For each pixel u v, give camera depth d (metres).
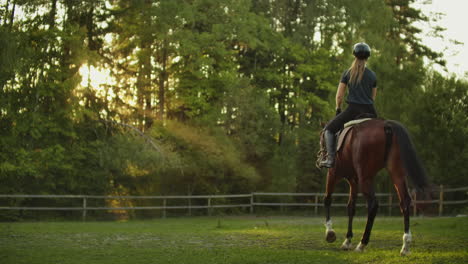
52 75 26.23
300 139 34.47
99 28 30.31
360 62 8.50
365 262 6.82
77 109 26.48
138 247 8.82
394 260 6.77
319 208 32.75
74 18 29.53
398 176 7.59
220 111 30.48
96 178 26.92
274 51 36.53
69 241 9.80
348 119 8.49
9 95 24.97
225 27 31.47
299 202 33.81
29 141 25.77
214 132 29.64
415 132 26.95
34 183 25.33
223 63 32.34
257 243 9.39
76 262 7.14
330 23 37.34
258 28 34.44
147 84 31.48
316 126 36.28
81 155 26.36
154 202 29.39
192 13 29.72
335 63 37.88
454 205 26.64
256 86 36.34
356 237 10.49
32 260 7.32
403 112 27.67
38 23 26.78
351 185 8.82
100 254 7.91
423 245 8.90
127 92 30.84
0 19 24.69
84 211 22.83
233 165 29.56
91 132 28.17
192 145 28.72
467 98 27.69
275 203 30.55
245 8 32.22
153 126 28.89
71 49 26.47
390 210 25.94
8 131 25.30
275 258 7.23
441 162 27.33
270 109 32.53
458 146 27.41
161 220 22.33
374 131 7.80
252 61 38.62
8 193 24.59
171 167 26.47
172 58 31.97
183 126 29.25
